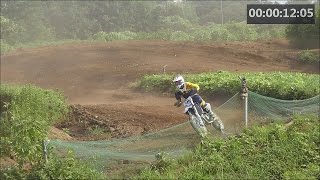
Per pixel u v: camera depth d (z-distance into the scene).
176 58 26.89
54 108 14.26
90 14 72.06
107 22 71.06
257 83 15.75
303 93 14.66
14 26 46.50
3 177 8.67
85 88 22.34
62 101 15.05
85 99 20.11
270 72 21.52
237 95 13.23
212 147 10.20
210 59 26.33
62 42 40.44
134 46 31.33
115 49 30.70
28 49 34.59
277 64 24.92
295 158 9.82
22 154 8.78
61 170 8.43
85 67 26.38
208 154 9.93
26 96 13.61
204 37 35.75
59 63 28.14
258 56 26.41
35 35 57.09
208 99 16.48
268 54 26.78
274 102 13.09
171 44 31.39
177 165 9.61
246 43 30.92
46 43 41.22
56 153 9.42
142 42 33.38
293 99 14.77
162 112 15.02
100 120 14.16
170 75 20.97
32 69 27.42
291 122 12.30
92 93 21.28
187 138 11.23
